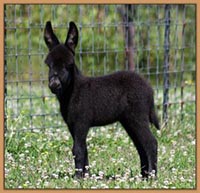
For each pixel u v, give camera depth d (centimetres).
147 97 2197
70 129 2184
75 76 2148
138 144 2220
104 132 2767
